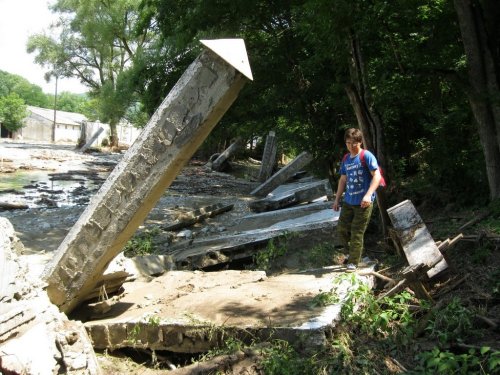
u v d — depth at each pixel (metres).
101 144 47.72
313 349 4.03
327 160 11.73
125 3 38.44
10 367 3.23
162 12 12.61
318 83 10.88
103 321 4.82
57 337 3.81
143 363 4.53
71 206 14.50
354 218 5.89
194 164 30.17
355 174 5.84
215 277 6.05
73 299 4.84
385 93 8.17
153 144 4.57
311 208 10.04
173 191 18.67
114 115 33.91
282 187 18.64
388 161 7.47
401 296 4.75
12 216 12.42
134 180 4.61
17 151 30.66
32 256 7.39
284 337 4.14
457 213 8.16
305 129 11.93
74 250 4.71
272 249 7.20
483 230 6.26
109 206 4.65
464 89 7.54
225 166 27.27
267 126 14.09
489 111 7.38
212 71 4.41
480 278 5.35
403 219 5.70
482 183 8.39
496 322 4.41
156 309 4.95
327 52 7.74
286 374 3.73
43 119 61.06
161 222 11.69
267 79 11.58
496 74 7.36
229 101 4.55
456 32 8.03
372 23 7.28
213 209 12.09
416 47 7.89
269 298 4.96
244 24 11.98
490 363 3.48
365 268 6.00
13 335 3.48
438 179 9.23
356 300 4.65
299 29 10.27
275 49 11.52
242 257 7.56
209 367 3.88
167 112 4.52
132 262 6.46
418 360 4.05
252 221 10.45
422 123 10.27
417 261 5.24
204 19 11.66
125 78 24.55
